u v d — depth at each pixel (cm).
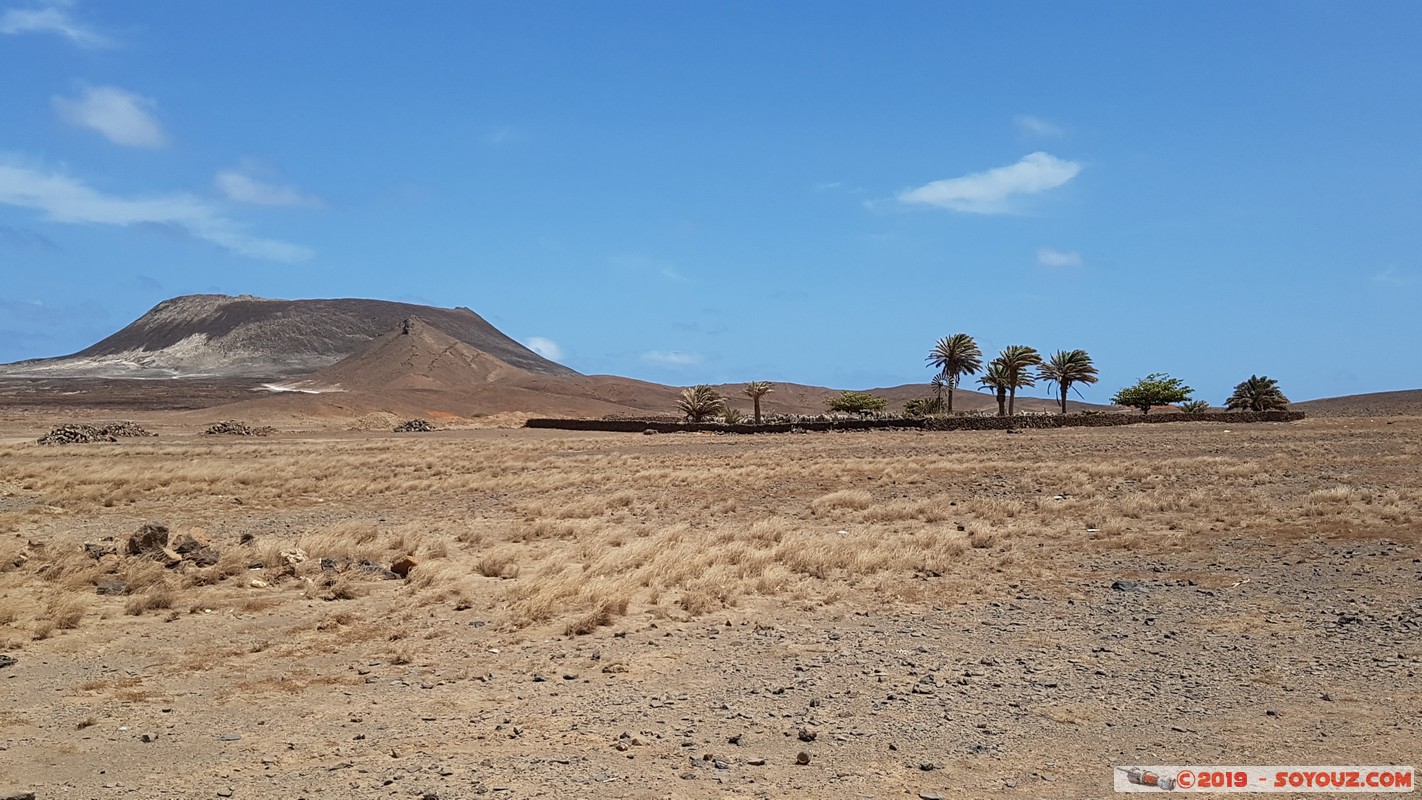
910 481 3619
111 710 1014
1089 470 3738
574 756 859
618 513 2881
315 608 1550
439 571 1811
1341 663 1145
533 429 9262
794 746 886
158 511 2944
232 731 941
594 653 1243
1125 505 2680
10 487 3509
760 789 777
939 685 1088
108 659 1233
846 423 7312
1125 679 1103
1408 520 2300
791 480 3734
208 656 1245
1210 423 7538
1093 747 874
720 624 1431
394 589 1712
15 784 797
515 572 1842
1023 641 1302
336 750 881
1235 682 1079
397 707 1023
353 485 3612
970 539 2220
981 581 1759
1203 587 1661
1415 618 1370
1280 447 4903
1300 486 3136
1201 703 1002
